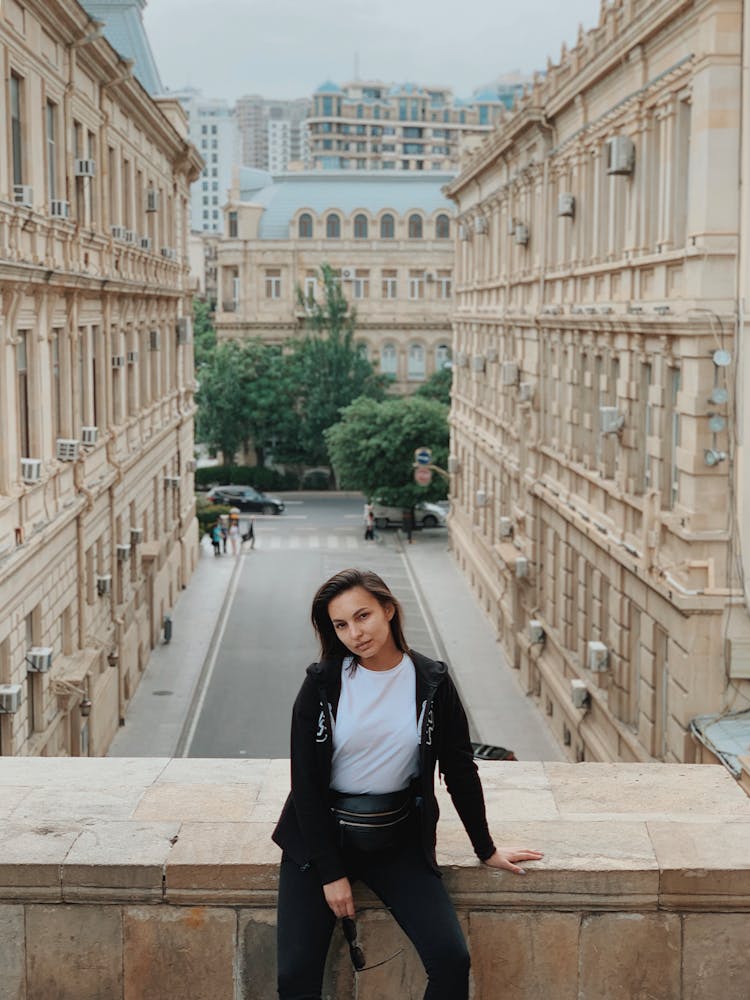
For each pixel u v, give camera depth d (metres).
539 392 33.34
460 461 54.41
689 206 19.62
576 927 5.23
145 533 38.12
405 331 87.12
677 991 5.25
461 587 50.50
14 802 5.84
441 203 87.12
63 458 23.77
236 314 86.94
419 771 4.90
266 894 5.22
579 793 5.97
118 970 5.30
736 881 5.17
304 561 56.50
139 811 5.73
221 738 31.61
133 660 34.91
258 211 86.94
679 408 20.03
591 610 27.38
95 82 28.41
